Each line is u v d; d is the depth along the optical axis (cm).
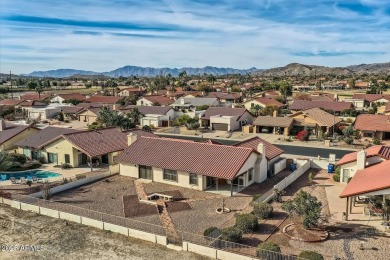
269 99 10750
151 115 9262
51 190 3869
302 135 7025
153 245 2664
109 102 11994
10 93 18100
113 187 4103
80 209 3359
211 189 3966
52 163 5278
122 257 2494
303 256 2259
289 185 4084
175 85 18600
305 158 5422
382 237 2666
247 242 2634
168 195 3744
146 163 4222
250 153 3988
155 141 4575
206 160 4000
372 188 2795
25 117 10594
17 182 4338
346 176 4062
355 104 11269
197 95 12612
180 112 9950
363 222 2944
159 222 3112
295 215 3102
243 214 3016
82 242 2731
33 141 5588
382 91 15600
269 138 7331
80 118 10194
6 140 5738
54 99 12938
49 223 3092
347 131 6912
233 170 3759
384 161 3631
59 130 5822
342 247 2527
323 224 2928
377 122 7019
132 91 14925
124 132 5703
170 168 4031
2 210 3412
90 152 4891
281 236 2725
